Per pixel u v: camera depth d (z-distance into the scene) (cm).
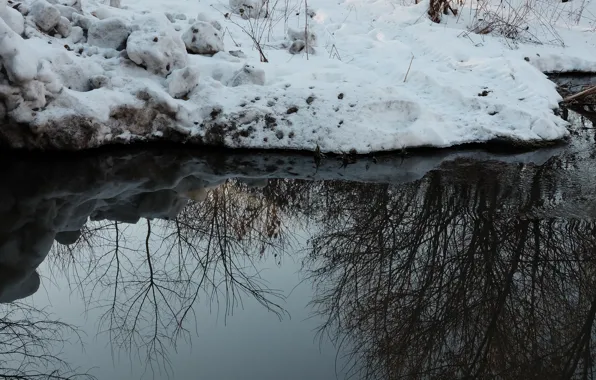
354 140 754
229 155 746
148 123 744
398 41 1073
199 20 971
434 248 596
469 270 563
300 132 758
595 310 511
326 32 1099
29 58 663
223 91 779
